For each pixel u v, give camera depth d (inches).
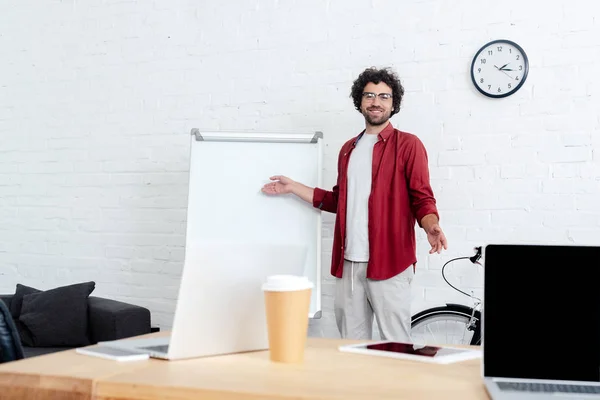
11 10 158.6
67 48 152.8
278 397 34.2
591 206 112.5
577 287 40.4
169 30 143.8
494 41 118.3
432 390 36.4
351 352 48.9
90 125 149.8
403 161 104.5
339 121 129.5
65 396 38.4
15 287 154.3
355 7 129.0
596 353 39.4
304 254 49.6
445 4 122.6
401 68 125.1
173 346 44.5
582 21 114.2
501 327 40.3
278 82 134.3
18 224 155.2
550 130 115.3
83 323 122.7
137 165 145.1
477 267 118.7
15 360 45.4
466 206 119.8
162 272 141.6
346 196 108.3
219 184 123.0
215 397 35.2
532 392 36.1
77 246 149.4
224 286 45.8
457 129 121.0
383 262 102.9
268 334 44.8
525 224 116.2
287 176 121.6
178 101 142.4
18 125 156.5
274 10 135.3
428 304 121.6
